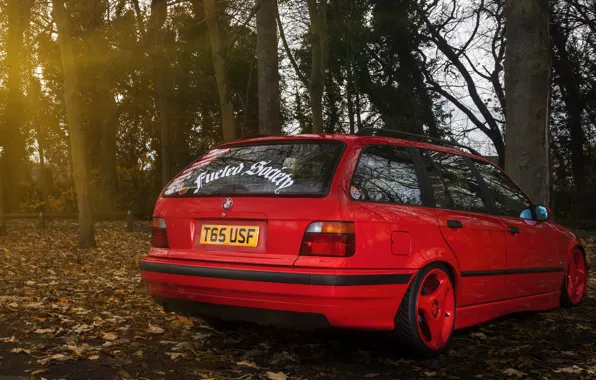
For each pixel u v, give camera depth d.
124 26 26.91
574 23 24.69
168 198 4.80
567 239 6.67
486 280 5.14
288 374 4.02
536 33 8.80
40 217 23.06
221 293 4.22
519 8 8.84
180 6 28.55
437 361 4.45
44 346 4.61
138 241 17.92
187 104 31.11
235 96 30.59
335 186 4.06
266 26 12.09
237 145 4.88
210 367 4.18
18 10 25.80
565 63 25.72
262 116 12.14
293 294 3.91
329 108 30.22
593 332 5.61
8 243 16.08
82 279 8.89
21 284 8.16
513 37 8.93
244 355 4.44
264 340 4.92
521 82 8.85
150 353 4.54
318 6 13.15
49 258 12.21
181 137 32.59
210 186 4.59
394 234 4.20
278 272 3.95
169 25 28.48
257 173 4.43
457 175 5.25
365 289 3.96
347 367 4.24
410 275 4.26
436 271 4.54
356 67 28.50
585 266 7.07
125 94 31.88
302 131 30.58
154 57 26.91
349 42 28.44
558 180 28.98
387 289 4.09
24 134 32.59
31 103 29.77
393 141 4.76
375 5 28.58
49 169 38.31
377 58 30.28
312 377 3.98
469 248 4.89
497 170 6.00
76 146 15.18
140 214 32.69
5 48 26.73
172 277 4.45
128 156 36.50
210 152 5.00
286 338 4.99
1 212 18.83
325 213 3.97
